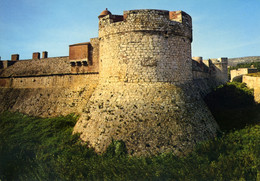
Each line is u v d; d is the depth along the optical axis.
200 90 32.88
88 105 19.39
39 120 25.00
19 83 33.25
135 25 17.03
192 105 17.14
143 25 16.94
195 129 15.42
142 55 16.95
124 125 15.29
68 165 13.70
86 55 25.59
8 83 34.50
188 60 19.30
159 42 17.11
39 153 16.30
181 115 15.72
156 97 16.20
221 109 25.19
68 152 15.27
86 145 15.74
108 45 18.67
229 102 26.98
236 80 40.94
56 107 26.44
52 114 25.95
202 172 11.53
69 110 25.23
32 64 34.59
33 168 14.38
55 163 14.27
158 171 11.71
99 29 19.95
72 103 25.58
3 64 37.72
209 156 13.45
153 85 16.67
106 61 18.86
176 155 13.53
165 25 17.23
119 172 12.12
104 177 11.97
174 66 17.61
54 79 29.30
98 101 18.28
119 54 17.66
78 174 12.61
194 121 15.98
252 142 14.33
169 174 11.63
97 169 12.60
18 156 16.36
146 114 15.52
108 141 14.88
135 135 14.59
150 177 11.46
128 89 16.88
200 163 12.67
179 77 17.88
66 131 19.94
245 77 29.72
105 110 16.95
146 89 16.55
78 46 26.30
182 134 14.68
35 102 28.83
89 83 25.94
